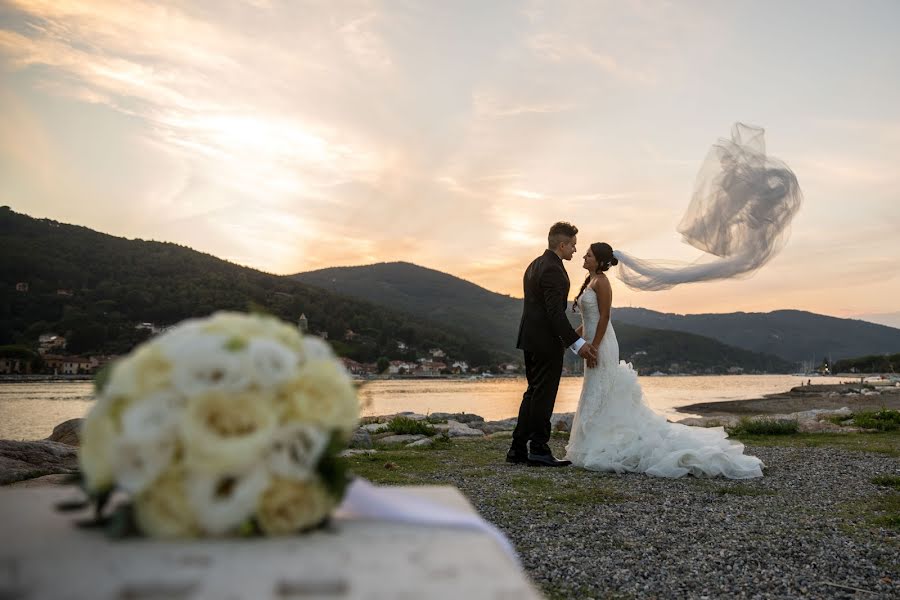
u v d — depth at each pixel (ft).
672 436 23.50
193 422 3.68
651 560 12.85
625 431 23.73
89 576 3.06
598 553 13.26
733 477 22.31
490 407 140.26
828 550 13.56
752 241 24.32
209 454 3.64
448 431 39.55
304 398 3.92
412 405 148.25
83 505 4.05
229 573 3.17
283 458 3.84
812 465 25.31
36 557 3.35
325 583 3.05
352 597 2.94
